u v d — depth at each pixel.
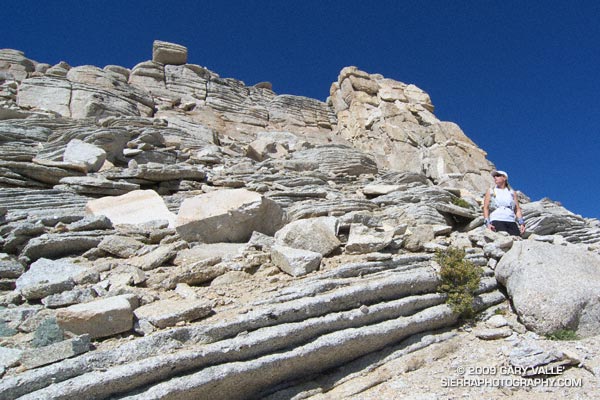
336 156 25.72
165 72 38.59
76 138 19.48
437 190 17.75
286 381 7.24
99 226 11.46
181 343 6.75
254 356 6.96
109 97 30.55
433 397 6.91
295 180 19.25
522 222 12.60
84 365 6.02
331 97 48.19
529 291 8.77
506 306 9.65
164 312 7.30
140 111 32.44
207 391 6.42
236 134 36.59
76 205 13.38
